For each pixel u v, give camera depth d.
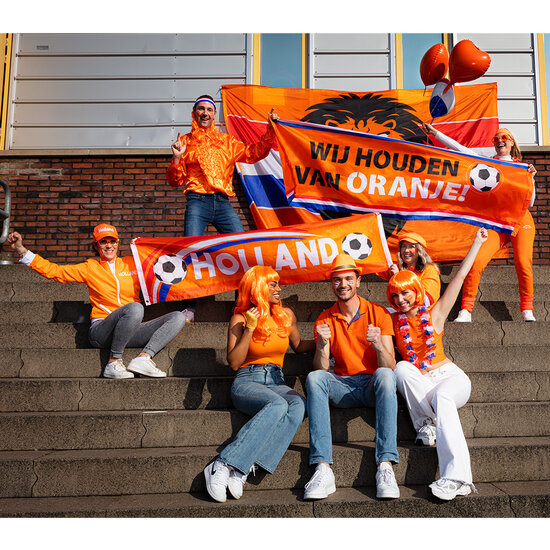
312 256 4.61
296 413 3.20
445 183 5.03
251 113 6.75
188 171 5.01
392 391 3.19
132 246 4.50
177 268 4.54
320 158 5.13
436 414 3.16
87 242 6.64
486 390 3.86
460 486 2.97
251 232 4.63
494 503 2.94
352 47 7.17
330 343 3.66
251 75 7.11
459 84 6.68
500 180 4.95
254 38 7.18
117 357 3.92
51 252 6.63
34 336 4.33
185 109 7.11
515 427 3.58
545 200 6.60
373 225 4.66
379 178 5.10
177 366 4.05
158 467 3.16
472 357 4.13
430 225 5.64
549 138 6.94
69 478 3.13
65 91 7.14
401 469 3.20
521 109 7.00
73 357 4.04
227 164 5.02
